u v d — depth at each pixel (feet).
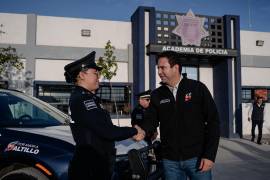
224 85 53.62
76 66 9.57
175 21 51.75
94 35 51.90
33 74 48.85
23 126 13.32
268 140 46.01
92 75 9.57
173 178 10.38
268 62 58.90
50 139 11.33
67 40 50.85
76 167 8.86
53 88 50.24
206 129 10.11
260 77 58.54
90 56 9.74
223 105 53.93
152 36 49.78
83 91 9.29
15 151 11.02
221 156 32.99
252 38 58.75
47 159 10.63
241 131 51.49
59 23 50.75
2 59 44.14
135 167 10.50
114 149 9.82
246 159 31.07
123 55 52.54
